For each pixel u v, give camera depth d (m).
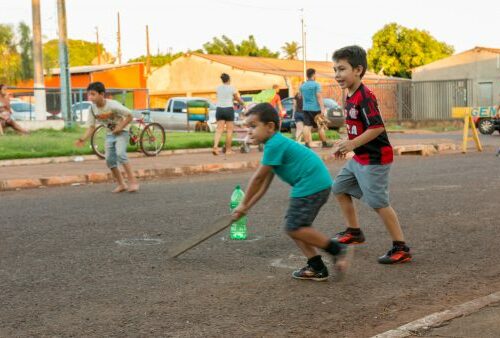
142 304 4.49
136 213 8.09
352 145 5.38
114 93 28.41
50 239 6.59
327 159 15.42
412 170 12.88
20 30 37.31
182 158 15.07
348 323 4.14
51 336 3.90
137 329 4.01
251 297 4.65
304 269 5.11
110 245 6.32
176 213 8.09
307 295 4.70
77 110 26.55
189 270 5.39
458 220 7.53
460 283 5.04
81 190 10.48
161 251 6.06
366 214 7.94
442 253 6.00
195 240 5.58
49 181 11.26
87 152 15.34
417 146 17.53
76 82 45.31
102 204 8.85
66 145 15.93
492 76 41.00
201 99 27.84
